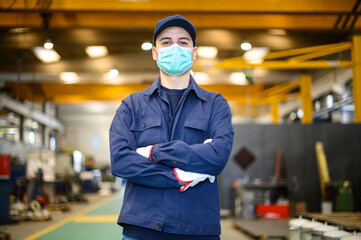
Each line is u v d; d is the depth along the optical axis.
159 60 1.54
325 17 9.66
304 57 11.80
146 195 1.40
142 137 1.50
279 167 9.17
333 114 15.60
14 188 11.77
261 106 22.95
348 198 8.12
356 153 9.59
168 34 1.55
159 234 1.38
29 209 9.42
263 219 7.92
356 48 10.56
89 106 27.92
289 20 9.69
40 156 12.13
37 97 18.08
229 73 15.12
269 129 9.64
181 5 8.48
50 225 7.73
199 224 1.39
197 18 9.72
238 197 8.34
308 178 9.48
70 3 8.37
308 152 9.59
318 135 9.65
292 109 20.88
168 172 1.37
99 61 13.80
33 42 10.85
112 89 18.17
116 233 6.57
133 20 9.69
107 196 17.45
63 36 10.80
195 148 1.39
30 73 14.23
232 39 10.80
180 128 1.51
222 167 1.42
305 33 10.89
